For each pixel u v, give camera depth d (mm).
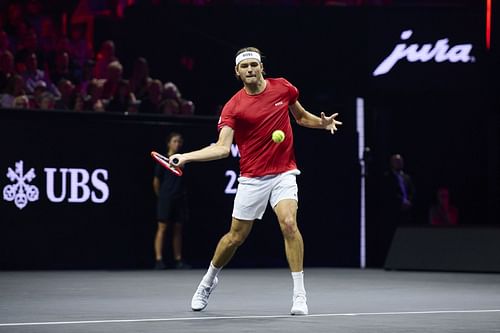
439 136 37844
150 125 30422
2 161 28688
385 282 24922
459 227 29938
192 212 31062
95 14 37938
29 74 33094
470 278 26562
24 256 29016
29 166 29016
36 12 36750
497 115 36438
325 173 32562
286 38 35938
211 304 18219
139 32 36812
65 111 29359
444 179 38156
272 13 36031
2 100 30859
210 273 16594
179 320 14836
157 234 30078
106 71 34156
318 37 35812
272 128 15906
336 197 32656
